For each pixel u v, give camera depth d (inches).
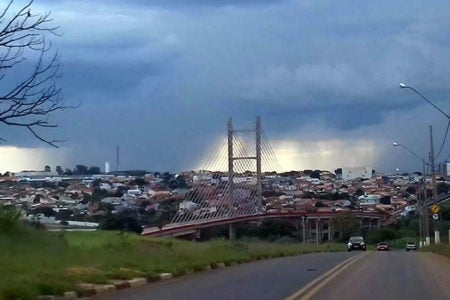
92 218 2942.9
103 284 810.2
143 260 1130.0
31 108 609.6
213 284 896.9
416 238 4303.6
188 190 4566.9
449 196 3961.6
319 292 792.3
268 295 749.9
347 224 4830.2
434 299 735.7
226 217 3860.7
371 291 817.5
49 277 754.8
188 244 1697.8
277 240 3730.3
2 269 813.9
